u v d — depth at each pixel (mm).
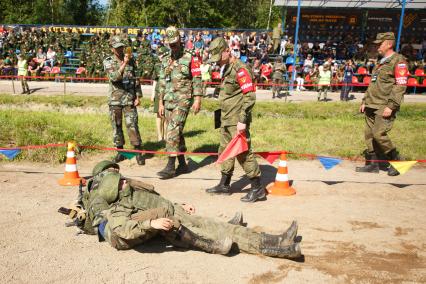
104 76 22672
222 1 40031
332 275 3809
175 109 6590
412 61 21094
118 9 38625
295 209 5461
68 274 3754
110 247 4281
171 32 6488
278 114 14164
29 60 23203
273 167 7438
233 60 5480
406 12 24641
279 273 3828
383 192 6227
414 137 10102
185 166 7090
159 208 4125
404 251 4305
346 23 25453
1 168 7113
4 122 8953
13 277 3691
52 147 7762
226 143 5766
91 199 4332
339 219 5129
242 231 4184
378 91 6891
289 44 22500
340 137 9844
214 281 3682
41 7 40469
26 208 5305
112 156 7883
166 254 4152
